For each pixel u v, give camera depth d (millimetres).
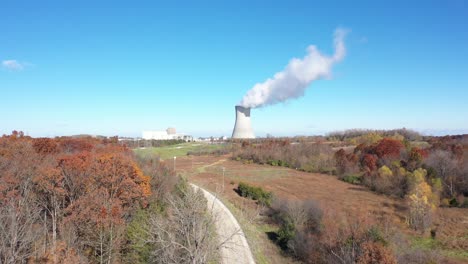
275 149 108688
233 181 73125
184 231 23109
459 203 56062
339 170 85188
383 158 80500
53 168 35562
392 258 29047
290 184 73688
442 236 43250
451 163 67688
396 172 68875
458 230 45000
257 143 130125
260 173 87312
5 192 30453
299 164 96250
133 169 38969
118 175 36750
